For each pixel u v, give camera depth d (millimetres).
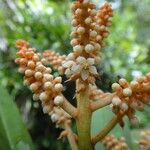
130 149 106
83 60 69
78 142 74
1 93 104
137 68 251
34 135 210
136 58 269
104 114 107
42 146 211
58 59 78
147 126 191
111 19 76
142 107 68
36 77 70
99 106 73
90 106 74
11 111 102
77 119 74
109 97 71
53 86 70
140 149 104
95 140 74
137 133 117
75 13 69
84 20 69
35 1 241
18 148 99
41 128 209
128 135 107
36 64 71
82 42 71
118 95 68
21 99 208
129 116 69
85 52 70
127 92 66
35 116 208
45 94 70
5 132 98
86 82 73
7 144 96
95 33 70
